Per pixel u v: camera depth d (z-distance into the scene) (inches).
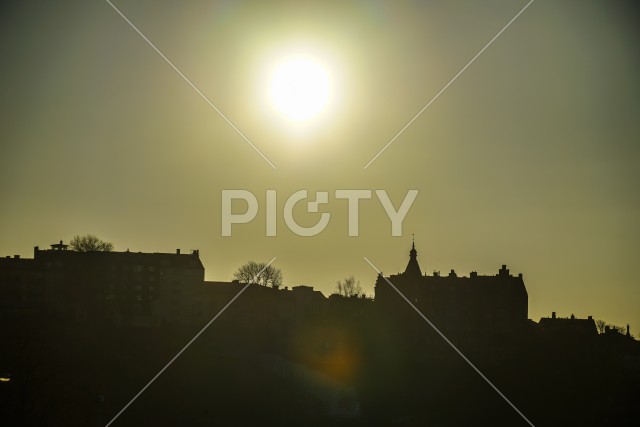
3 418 7578.7
